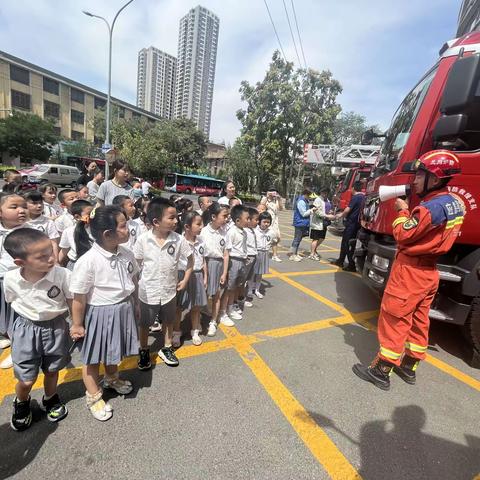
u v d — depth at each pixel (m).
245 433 1.92
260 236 4.14
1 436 1.78
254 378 2.47
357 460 1.79
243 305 4.03
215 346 2.94
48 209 3.76
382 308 2.49
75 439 1.79
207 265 3.07
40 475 1.56
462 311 2.70
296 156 24.22
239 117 24.38
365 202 4.46
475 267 2.62
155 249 2.34
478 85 2.40
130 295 2.09
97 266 1.89
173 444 1.80
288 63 21.58
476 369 2.88
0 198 2.40
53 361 1.85
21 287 1.71
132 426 1.90
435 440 1.99
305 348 3.02
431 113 2.83
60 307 1.82
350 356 2.94
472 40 2.80
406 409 2.26
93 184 5.25
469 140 2.82
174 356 2.61
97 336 1.92
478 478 1.74
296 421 2.05
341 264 6.68
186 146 34.72
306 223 6.82
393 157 3.42
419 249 2.24
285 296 4.53
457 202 2.23
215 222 3.07
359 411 2.20
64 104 39.94
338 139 35.88
